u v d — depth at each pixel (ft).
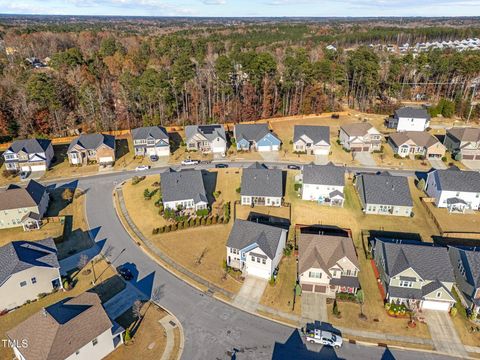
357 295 143.02
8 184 238.89
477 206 208.85
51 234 184.65
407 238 183.62
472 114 360.28
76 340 111.04
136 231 188.44
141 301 143.33
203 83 372.79
